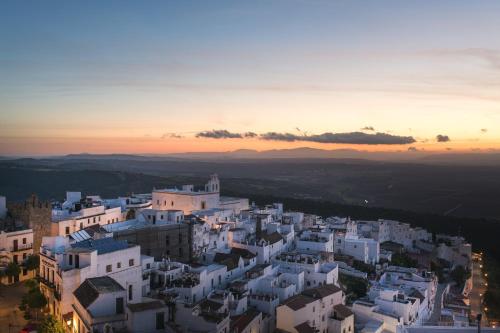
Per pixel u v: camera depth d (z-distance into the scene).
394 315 120.94
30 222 134.00
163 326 88.69
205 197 186.75
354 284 146.50
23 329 89.69
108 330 84.06
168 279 116.25
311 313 113.31
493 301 171.38
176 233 143.25
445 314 140.50
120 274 102.00
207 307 101.50
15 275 120.31
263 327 110.81
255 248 148.25
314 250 165.88
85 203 165.62
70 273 92.81
